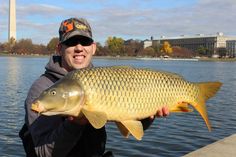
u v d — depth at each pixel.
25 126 1.49
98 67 1.26
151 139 4.97
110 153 1.61
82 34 1.50
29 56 54.47
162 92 1.33
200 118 6.64
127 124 1.27
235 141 2.96
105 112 1.23
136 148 4.54
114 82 1.24
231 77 19.48
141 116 1.30
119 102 1.25
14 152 4.40
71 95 1.19
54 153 1.30
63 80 1.21
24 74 17.91
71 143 1.28
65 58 1.52
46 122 1.34
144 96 1.29
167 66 32.69
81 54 1.53
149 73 1.32
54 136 1.29
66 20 1.53
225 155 2.61
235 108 8.35
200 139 5.14
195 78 18.36
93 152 1.50
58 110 1.19
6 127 5.76
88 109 1.21
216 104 8.97
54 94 1.18
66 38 1.49
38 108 1.17
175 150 4.54
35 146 1.36
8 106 7.95
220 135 5.45
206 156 2.58
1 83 13.23
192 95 1.42
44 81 1.45
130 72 1.28
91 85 1.22
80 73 1.22
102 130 1.52
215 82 1.46
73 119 1.23
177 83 1.37
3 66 25.67
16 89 11.35
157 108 1.33
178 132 5.50
